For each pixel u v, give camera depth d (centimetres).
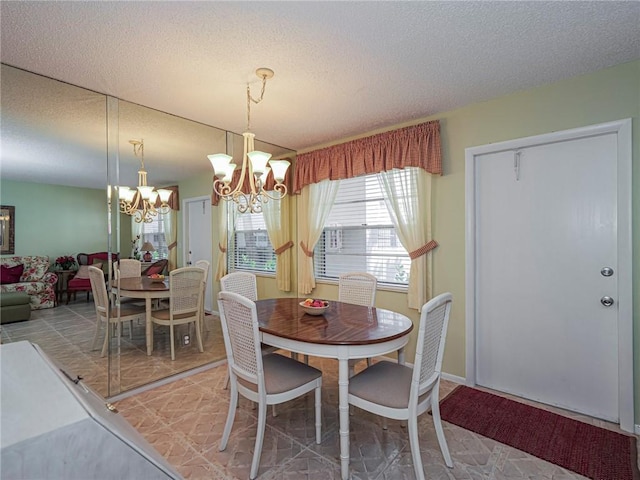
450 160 284
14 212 258
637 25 168
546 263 246
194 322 342
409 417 162
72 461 62
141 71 211
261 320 215
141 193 303
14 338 269
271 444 196
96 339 276
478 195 275
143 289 304
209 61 200
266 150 398
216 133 330
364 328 197
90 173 268
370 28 169
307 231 390
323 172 364
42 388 74
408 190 302
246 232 404
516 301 259
